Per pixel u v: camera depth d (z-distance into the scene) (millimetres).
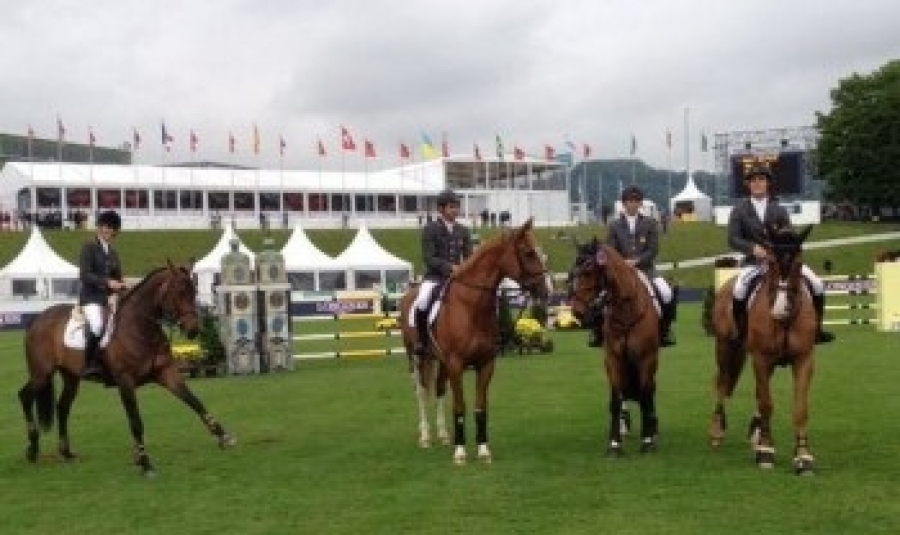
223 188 76000
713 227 74188
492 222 81562
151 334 11484
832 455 10773
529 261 10969
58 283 46906
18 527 8945
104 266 12078
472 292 11094
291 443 12883
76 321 11758
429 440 12391
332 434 13516
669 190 96875
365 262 49250
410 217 84000
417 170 88500
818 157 83000
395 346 29875
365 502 9344
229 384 20672
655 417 11711
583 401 15711
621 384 11117
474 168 88562
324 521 8703
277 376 22125
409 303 12867
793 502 8727
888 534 7699
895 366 18797
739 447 11594
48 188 69500
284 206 78562
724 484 9539
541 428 13320
